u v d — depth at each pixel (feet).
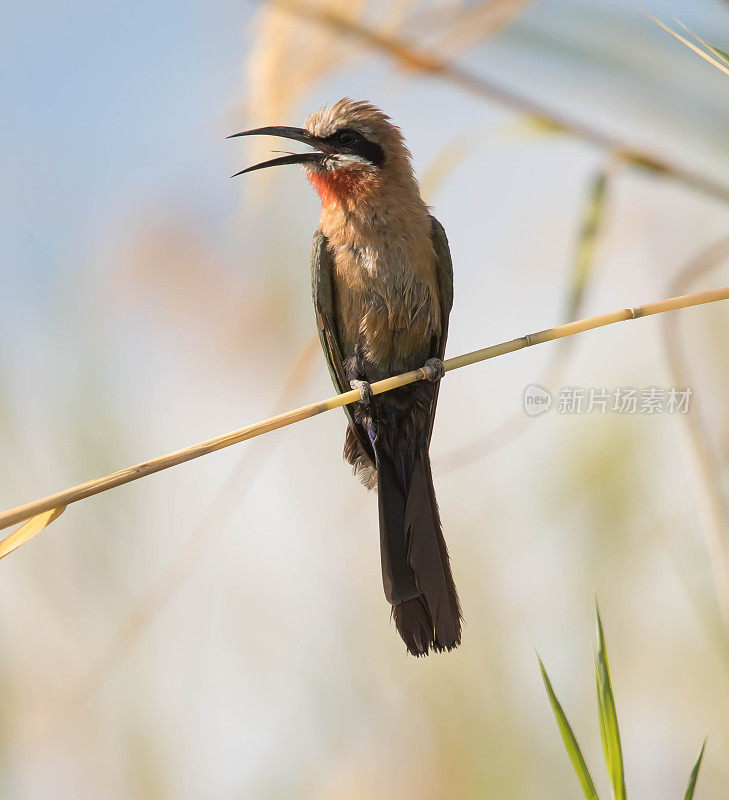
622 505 31.37
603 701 18.30
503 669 31.83
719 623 27.71
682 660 31.12
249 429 21.03
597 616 18.56
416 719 31.86
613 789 18.08
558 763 31.09
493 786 30.60
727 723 30.48
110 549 31.48
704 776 30.68
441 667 32.01
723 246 24.29
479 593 32.48
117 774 30.60
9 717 29.96
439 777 30.91
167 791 30.83
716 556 23.22
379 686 32.53
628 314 22.72
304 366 27.58
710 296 22.88
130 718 31.12
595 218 24.93
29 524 18.95
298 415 21.83
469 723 31.30
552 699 18.12
